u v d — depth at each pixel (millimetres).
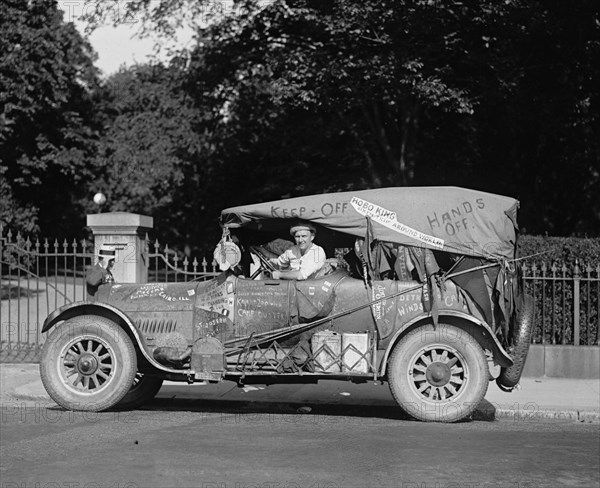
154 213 33625
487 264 8484
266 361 8500
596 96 18141
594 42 16734
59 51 25281
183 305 8805
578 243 11859
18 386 10453
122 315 8602
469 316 8266
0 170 25234
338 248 9781
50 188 29734
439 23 16516
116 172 31797
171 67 22453
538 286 11891
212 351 8453
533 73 17953
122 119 33156
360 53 17000
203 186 29875
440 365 8305
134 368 8656
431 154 21672
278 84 17297
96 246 12172
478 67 17688
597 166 19750
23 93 24141
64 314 8852
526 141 20578
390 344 8320
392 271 8719
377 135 19531
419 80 16547
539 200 21016
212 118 24125
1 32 23875
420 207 8523
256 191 23625
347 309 8500
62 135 28031
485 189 21641
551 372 11445
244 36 20906
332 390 10422
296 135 20250
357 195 8633
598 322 11555
